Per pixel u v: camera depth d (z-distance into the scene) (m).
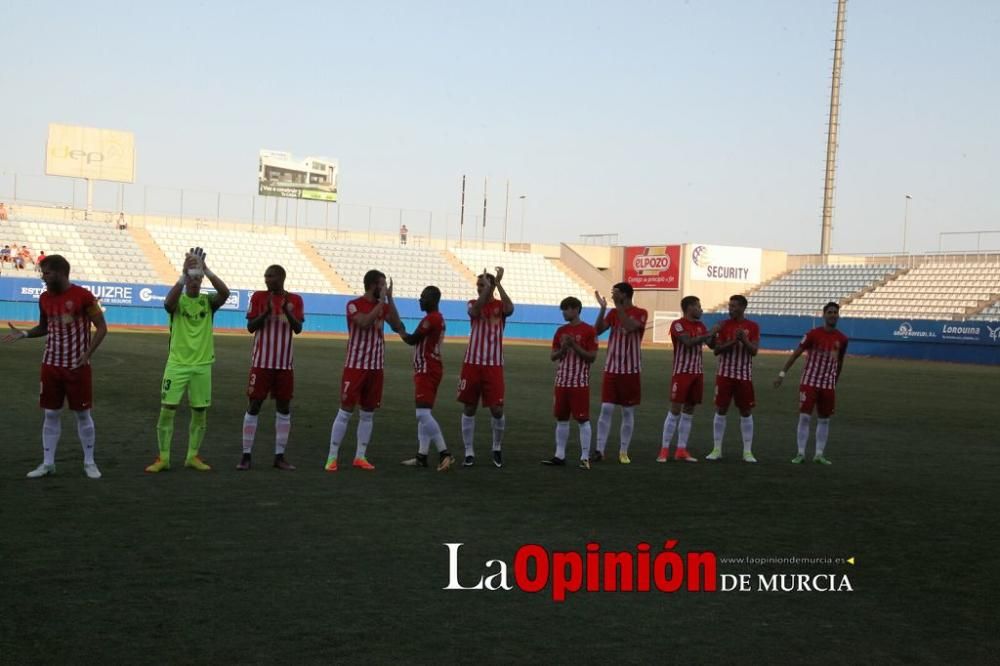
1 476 8.34
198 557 5.84
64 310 8.20
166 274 48.41
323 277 53.31
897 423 15.66
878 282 52.88
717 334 10.98
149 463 9.30
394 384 19.66
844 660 4.44
